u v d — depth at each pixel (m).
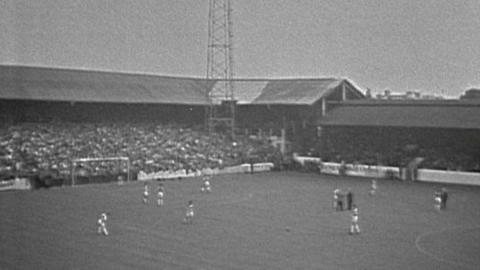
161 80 90.12
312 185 64.50
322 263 31.67
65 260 31.95
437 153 72.25
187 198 55.06
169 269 30.41
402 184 65.44
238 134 89.19
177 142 80.31
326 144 83.44
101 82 83.44
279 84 92.00
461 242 36.81
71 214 46.00
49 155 67.69
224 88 91.50
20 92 73.56
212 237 38.19
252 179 69.69
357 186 63.81
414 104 78.81
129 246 35.44
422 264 31.41
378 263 31.64
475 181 64.56
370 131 79.56
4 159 63.78
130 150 74.25
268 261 32.06
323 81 89.12
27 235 38.16
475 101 74.75
